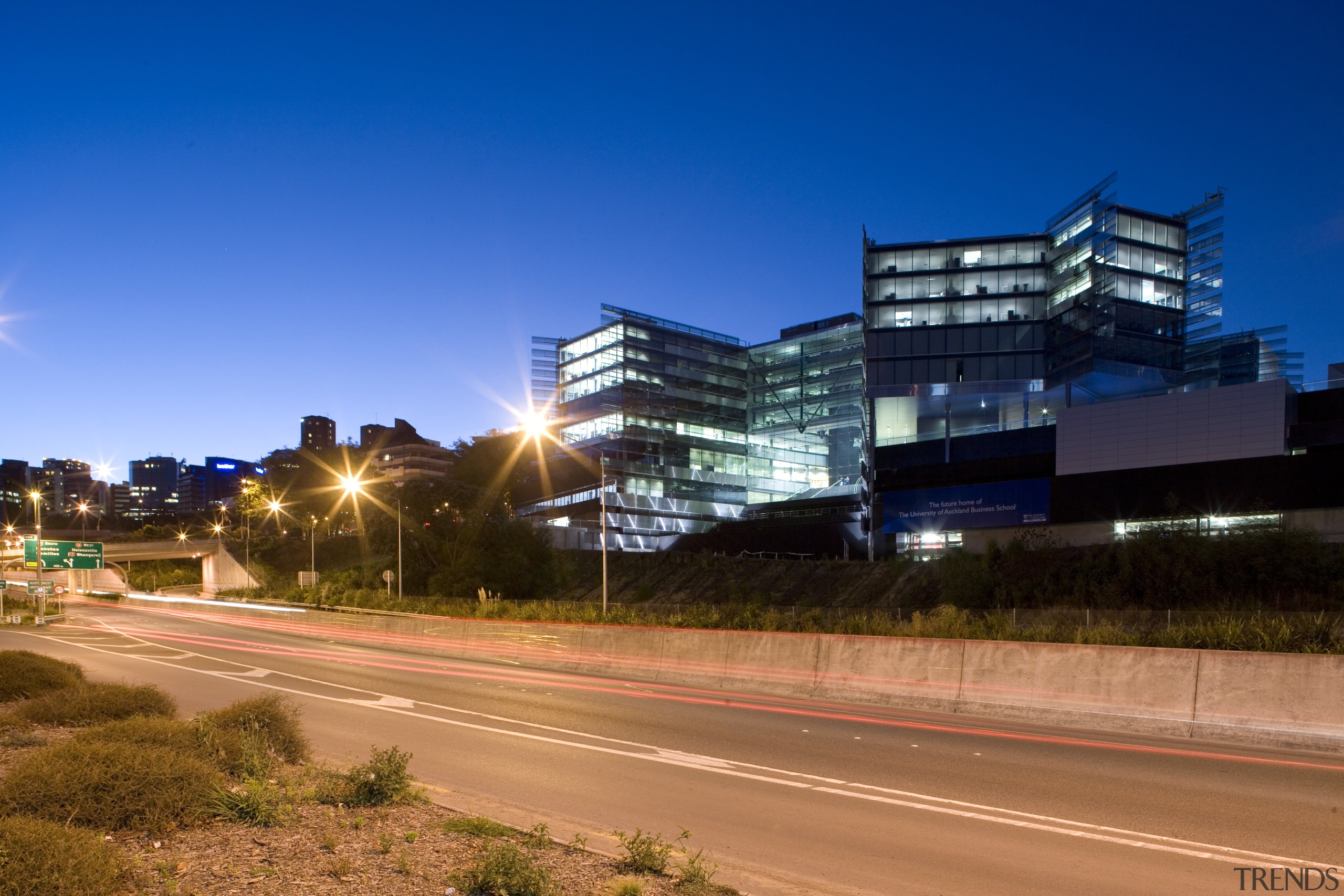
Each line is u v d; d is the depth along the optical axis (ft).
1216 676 42.22
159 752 25.29
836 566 199.52
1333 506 153.17
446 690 62.95
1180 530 140.97
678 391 331.98
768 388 353.51
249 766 28.50
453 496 222.07
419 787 29.60
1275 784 32.12
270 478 444.55
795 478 354.74
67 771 22.63
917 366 244.63
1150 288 232.32
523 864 18.31
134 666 81.66
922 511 214.07
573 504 314.55
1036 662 48.62
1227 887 21.30
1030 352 237.86
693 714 50.31
